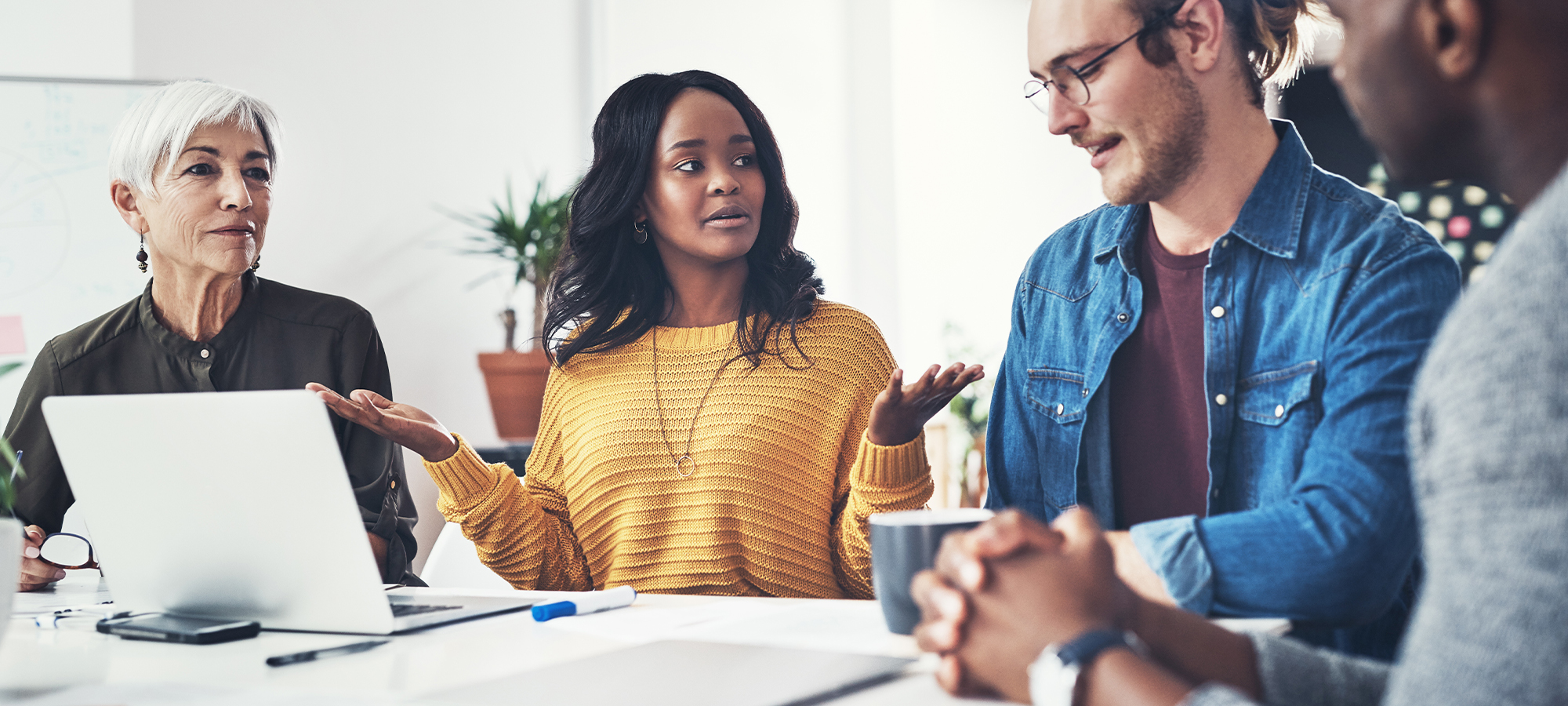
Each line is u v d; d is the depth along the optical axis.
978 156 4.73
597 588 1.63
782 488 1.57
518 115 3.60
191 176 1.77
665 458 1.59
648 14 3.88
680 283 1.70
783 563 1.56
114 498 1.03
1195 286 1.28
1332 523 0.93
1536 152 0.61
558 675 0.77
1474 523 0.48
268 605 1.01
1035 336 1.42
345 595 0.96
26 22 2.88
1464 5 0.61
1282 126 1.27
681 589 1.55
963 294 4.74
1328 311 1.12
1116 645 0.59
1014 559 0.64
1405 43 0.64
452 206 3.46
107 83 2.87
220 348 1.88
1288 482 1.16
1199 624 0.73
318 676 0.79
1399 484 0.94
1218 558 0.93
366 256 3.30
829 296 4.43
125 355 1.86
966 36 4.71
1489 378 0.48
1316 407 1.14
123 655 0.91
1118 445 1.33
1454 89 0.63
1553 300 0.47
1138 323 1.31
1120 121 1.18
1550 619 0.45
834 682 0.72
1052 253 1.45
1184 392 1.28
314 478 0.93
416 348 3.38
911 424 1.26
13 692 0.79
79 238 2.86
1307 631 0.97
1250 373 1.21
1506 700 0.45
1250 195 1.22
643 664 0.79
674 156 1.61
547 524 1.57
